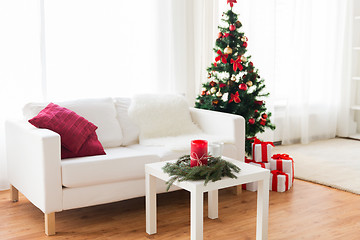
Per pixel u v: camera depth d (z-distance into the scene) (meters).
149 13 4.13
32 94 3.60
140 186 2.89
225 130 3.43
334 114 5.90
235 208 3.12
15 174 3.09
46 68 3.64
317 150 5.10
